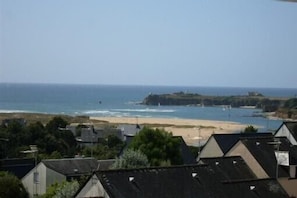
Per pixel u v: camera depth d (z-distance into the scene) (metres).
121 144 103.69
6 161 75.50
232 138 71.50
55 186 52.44
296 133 67.06
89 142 111.88
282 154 58.12
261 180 48.62
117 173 40.03
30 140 101.56
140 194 38.88
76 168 63.38
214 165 55.38
